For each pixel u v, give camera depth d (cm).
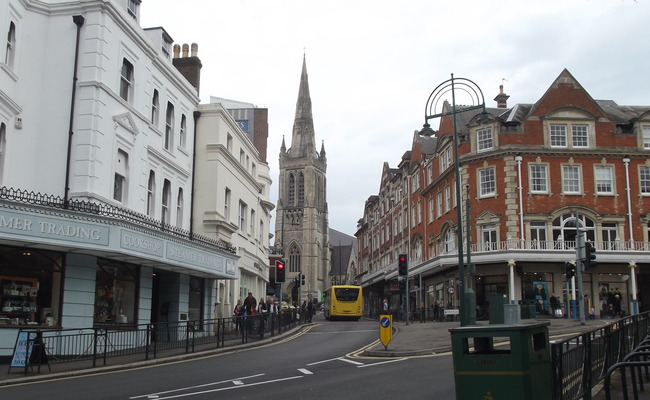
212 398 1120
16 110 1944
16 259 1794
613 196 4147
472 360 775
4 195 1678
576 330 2572
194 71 3266
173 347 1972
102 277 2041
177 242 2273
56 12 2069
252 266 3891
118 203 2114
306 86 12875
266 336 2578
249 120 4962
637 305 3838
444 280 4725
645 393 1047
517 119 4334
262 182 4612
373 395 1138
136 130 2266
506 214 4100
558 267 4034
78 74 2030
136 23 2347
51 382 1391
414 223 5650
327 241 12681
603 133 4234
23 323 1773
